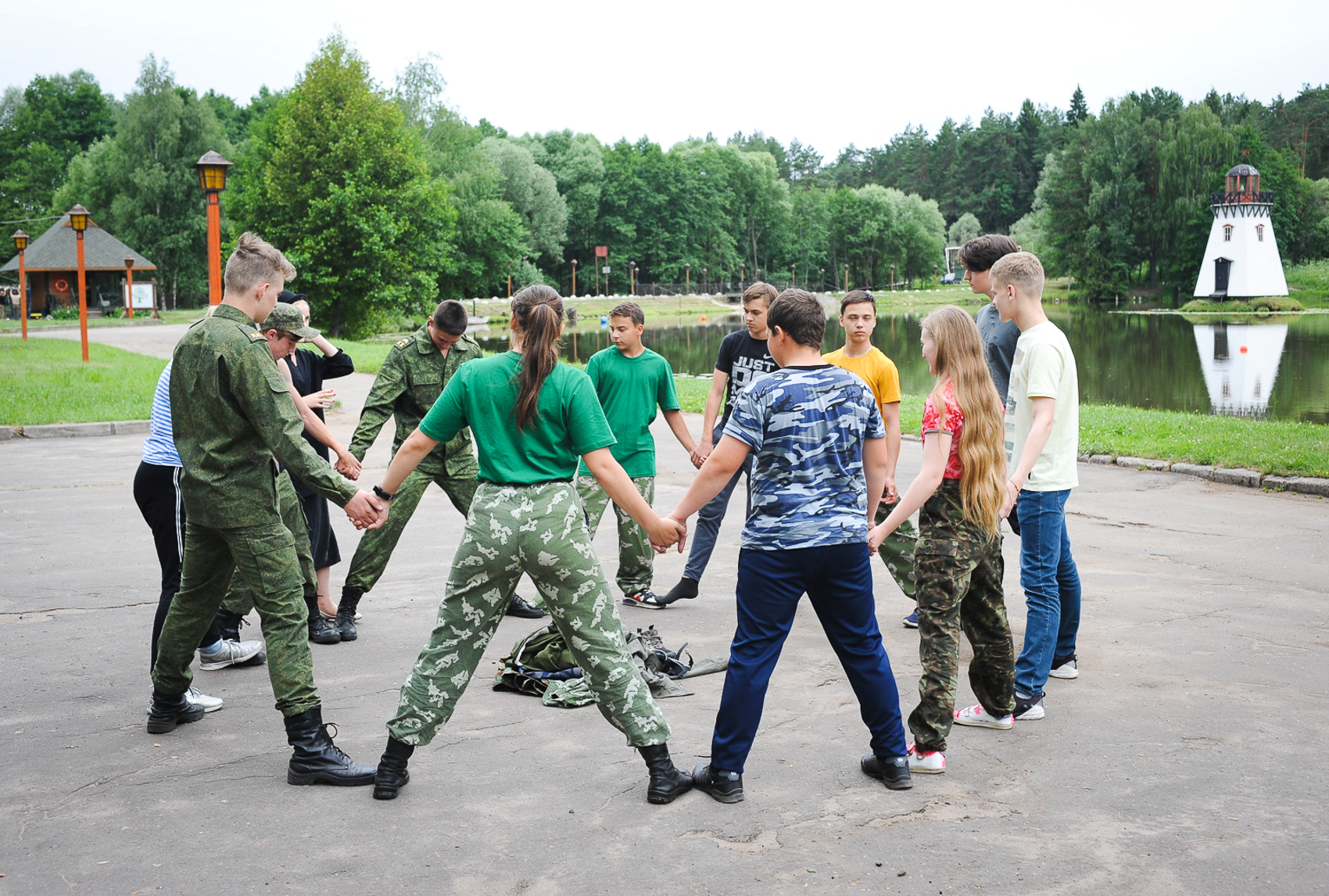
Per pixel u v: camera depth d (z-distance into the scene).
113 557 7.26
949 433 3.74
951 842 3.22
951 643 3.76
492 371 3.54
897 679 4.89
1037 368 4.28
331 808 3.51
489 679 4.95
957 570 3.77
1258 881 2.97
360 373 22.48
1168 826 3.32
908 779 3.63
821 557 3.48
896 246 125.88
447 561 7.37
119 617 5.86
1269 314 66.25
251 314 3.79
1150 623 5.72
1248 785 3.64
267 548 3.71
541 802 3.54
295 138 43.72
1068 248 89.75
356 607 5.85
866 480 3.74
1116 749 3.98
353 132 43.06
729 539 8.09
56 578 6.70
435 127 64.12
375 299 43.56
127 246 59.09
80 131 93.00
